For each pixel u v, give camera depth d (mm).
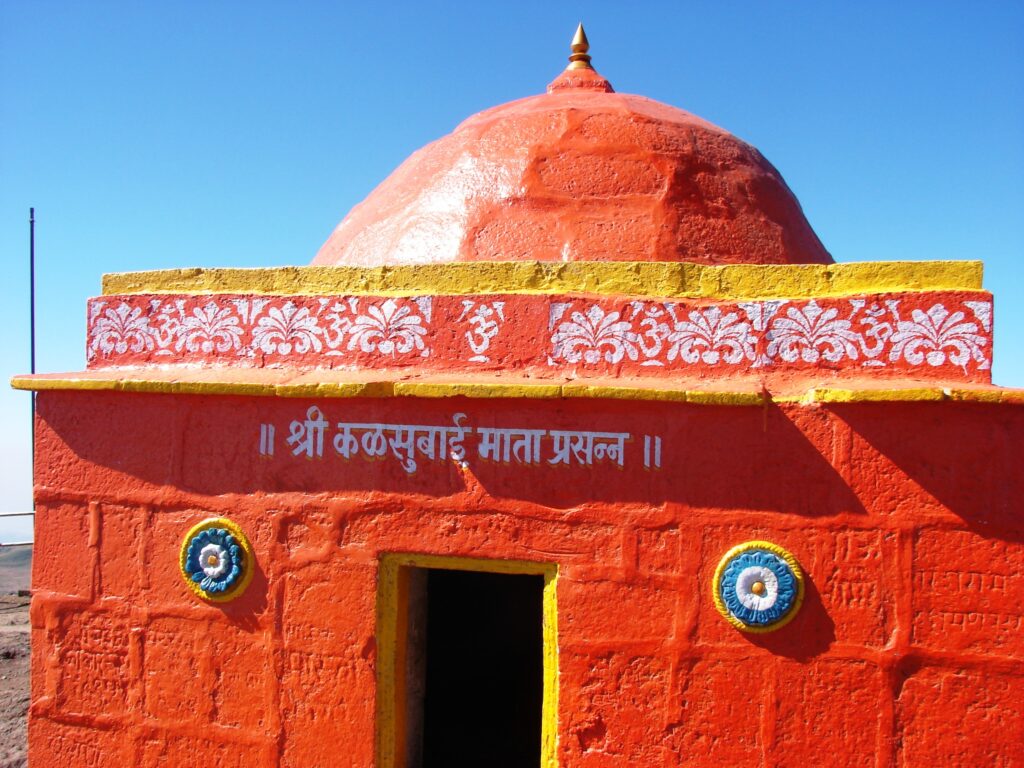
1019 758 3662
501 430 4148
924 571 3766
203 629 4516
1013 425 3717
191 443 4570
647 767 3963
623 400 3977
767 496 3902
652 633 3979
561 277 4348
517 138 5457
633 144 5285
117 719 4637
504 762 6230
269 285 4715
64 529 4762
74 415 4766
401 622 4375
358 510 4309
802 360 4012
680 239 4934
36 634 4793
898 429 3799
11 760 7277
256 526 4449
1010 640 3686
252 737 4414
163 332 4840
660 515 3990
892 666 3770
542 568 4125
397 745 4355
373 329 4480
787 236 5441
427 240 5141
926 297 3891
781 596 3830
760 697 3873
